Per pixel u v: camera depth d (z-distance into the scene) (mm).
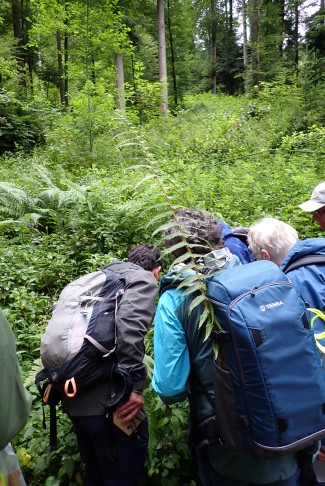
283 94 13039
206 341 1755
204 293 1714
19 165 10117
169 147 9953
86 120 9094
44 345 2041
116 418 2021
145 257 2543
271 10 25156
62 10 9453
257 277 1703
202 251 1978
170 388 1801
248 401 1563
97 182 6277
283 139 9117
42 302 3877
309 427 1581
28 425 2676
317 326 2008
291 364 1568
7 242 5031
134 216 4832
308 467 1793
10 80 17594
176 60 33938
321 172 6973
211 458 1800
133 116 11164
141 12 21469
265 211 5090
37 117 15031
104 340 2004
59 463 2500
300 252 2197
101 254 4590
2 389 1453
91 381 1996
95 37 9695
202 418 1788
